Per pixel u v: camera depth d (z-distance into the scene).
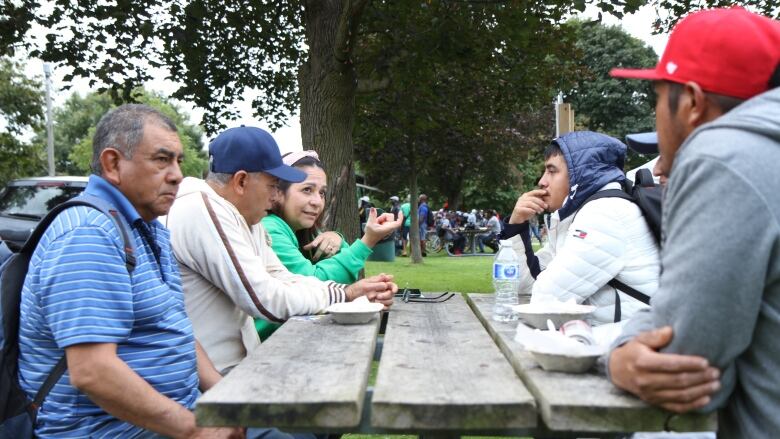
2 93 19.84
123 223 1.91
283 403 1.38
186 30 8.09
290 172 2.69
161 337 1.97
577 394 1.37
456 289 8.90
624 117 34.00
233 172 2.61
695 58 1.42
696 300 1.23
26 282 1.83
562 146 2.68
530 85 9.41
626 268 2.23
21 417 1.81
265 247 2.86
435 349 1.93
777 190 1.20
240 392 1.45
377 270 12.37
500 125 15.79
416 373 1.61
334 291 2.68
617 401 1.32
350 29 6.52
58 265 1.75
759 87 1.38
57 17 8.22
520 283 3.08
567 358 1.52
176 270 2.16
